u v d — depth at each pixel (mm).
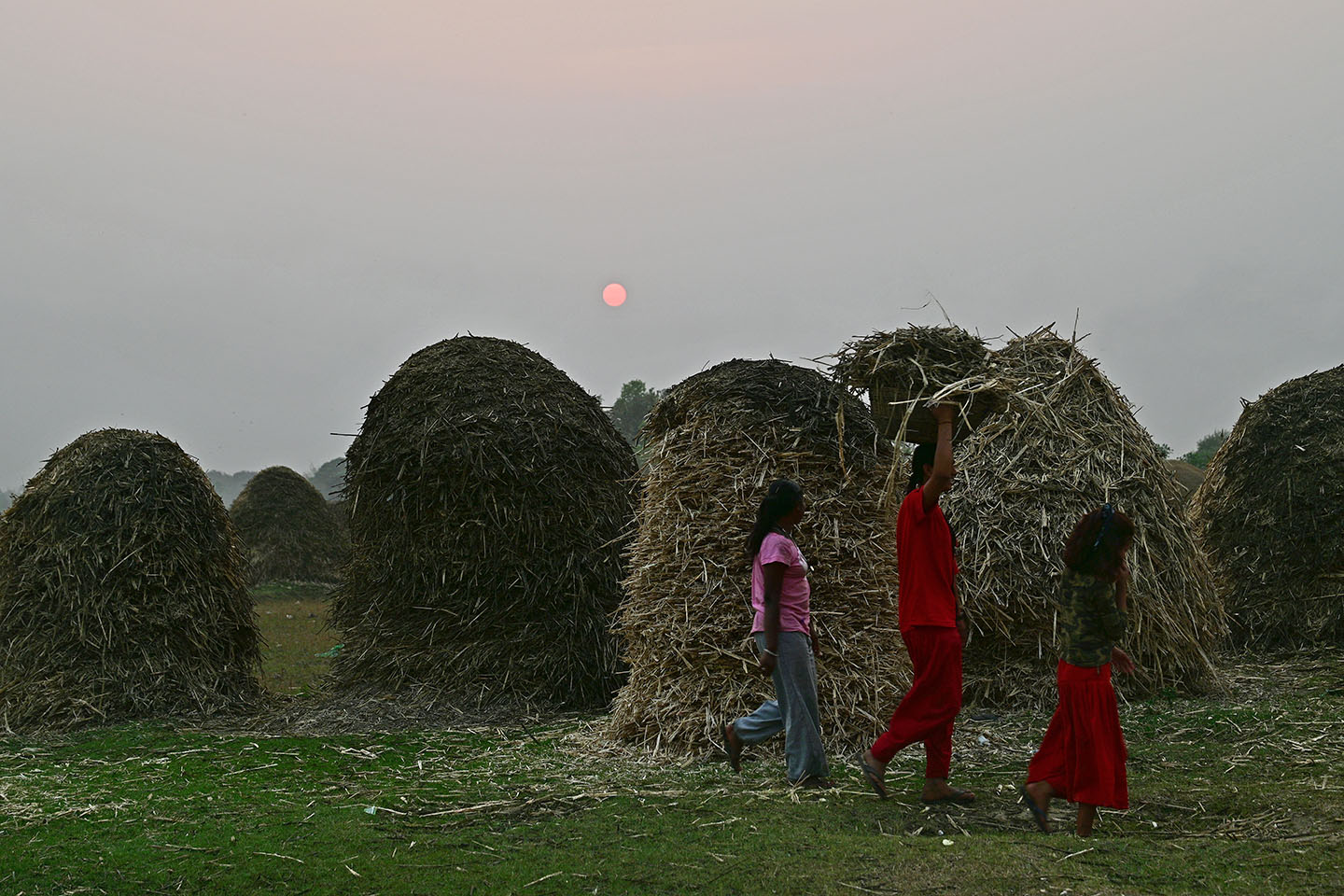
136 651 8719
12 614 8688
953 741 6668
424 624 8953
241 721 8500
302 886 3957
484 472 8930
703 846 4336
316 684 10109
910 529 5098
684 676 6562
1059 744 4645
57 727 8109
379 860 4238
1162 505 8555
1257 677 8688
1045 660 8000
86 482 9109
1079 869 3949
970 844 4281
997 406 5238
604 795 5277
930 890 3750
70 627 8609
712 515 6711
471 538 8930
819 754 5402
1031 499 8398
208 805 5254
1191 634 8148
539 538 8930
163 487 9297
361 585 9391
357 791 5535
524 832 4633
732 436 6832
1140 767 5781
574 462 9250
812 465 6727
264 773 6152
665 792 5320
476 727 7895
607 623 8930
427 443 9062
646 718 6617
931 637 4992
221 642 9258
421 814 4992
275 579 25484
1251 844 4230
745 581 6555
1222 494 10945
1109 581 4586
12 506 9227
